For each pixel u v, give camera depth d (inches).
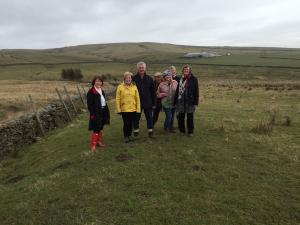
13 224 357.7
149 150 534.0
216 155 507.8
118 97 572.7
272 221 338.3
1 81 3966.5
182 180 422.6
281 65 6692.9
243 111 967.6
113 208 360.2
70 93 2258.9
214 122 753.0
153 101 591.8
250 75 5502.0
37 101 1793.8
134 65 7701.8
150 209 354.3
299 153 526.6
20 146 767.1
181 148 538.3
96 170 467.8
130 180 425.7
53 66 7180.1
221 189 399.5
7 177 570.6
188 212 348.8
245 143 572.7
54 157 599.8
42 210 374.3
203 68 6894.7
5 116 1475.1
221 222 332.8
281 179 429.1
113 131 705.6
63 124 970.7
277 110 983.0
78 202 380.2
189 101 587.2
